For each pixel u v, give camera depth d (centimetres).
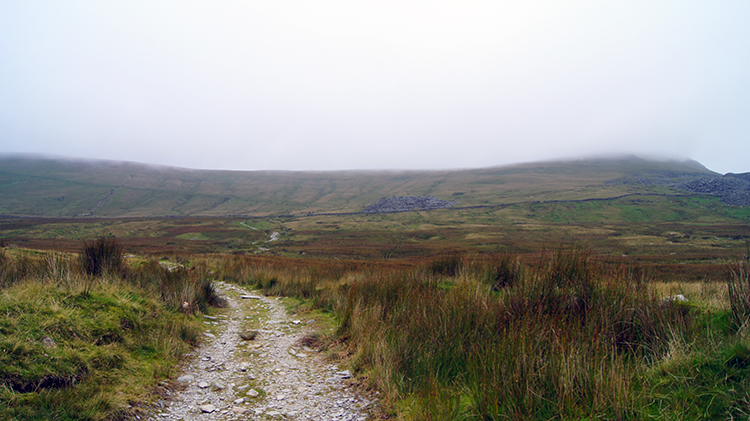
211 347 704
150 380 504
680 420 338
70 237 7288
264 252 5603
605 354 430
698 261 4169
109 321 604
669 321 523
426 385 462
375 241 8050
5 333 458
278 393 505
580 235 8769
